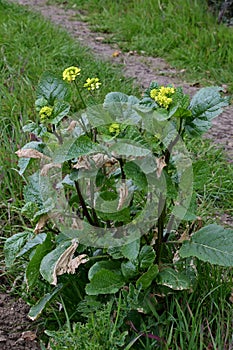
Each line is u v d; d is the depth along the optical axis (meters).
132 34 5.16
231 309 1.83
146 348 1.72
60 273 1.73
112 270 1.80
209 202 2.38
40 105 1.76
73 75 1.76
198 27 5.03
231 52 4.36
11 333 1.87
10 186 2.39
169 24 5.17
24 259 2.04
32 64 3.52
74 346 1.67
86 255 1.76
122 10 5.81
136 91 3.42
